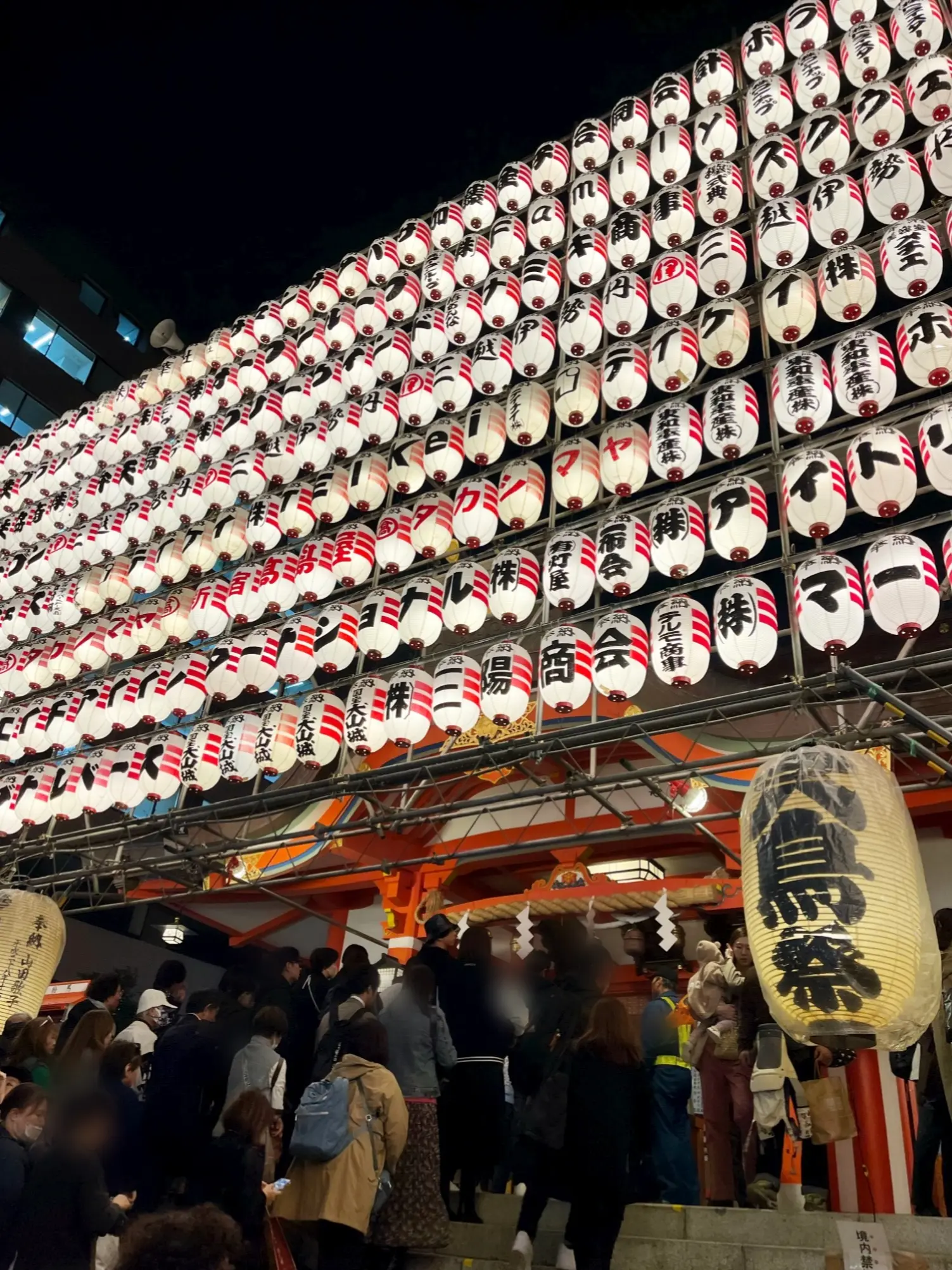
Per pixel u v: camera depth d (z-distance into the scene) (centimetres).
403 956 1520
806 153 1143
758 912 634
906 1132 1033
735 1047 779
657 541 991
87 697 1384
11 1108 609
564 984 754
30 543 1781
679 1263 661
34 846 1396
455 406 1280
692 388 1121
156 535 1547
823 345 1020
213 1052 771
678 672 939
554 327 1253
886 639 1459
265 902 1819
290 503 1345
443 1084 796
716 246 1109
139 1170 714
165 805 1828
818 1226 660
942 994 668
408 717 1088
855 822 634
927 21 1129
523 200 1456
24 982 1212
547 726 1470
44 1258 541
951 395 902
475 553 1507
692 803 1359
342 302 1557
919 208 1047
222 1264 332
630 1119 638
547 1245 727
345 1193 619
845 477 1018
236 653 1261
